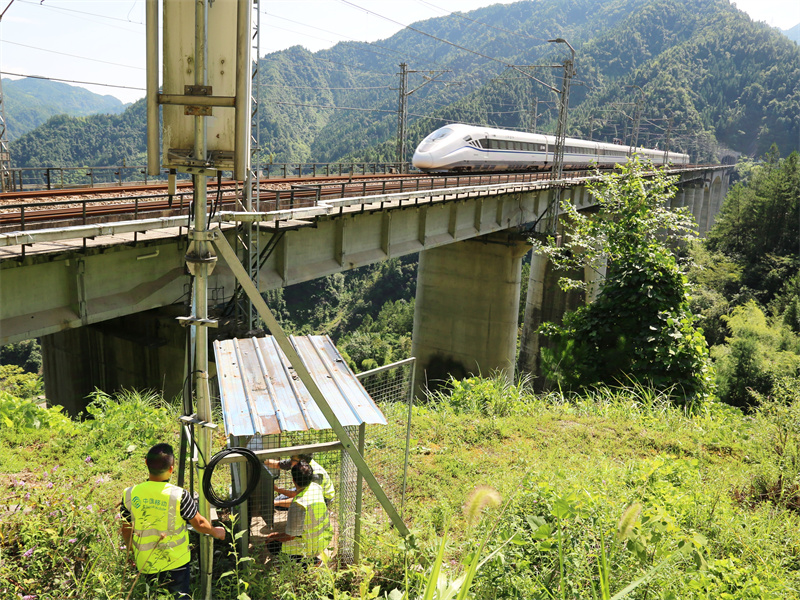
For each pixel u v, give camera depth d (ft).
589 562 14.01
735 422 31.83
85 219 38.65
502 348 108.17
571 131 483.51
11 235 30.78
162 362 56.03
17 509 15.33
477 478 22.18
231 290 51.70
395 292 337.72
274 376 16.31
